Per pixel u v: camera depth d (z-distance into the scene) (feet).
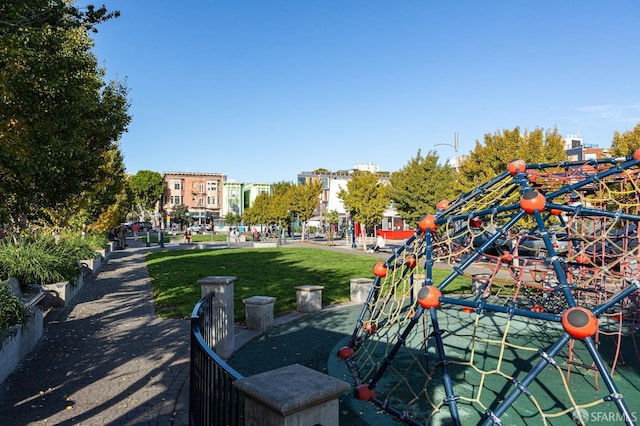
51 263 38.86
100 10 21.45
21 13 19.54
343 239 159.63
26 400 18.11
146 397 18.43
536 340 27.61
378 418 16.89
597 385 19.85
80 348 25.39
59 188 26.17
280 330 30.04
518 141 65.77
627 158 23.32
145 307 37.09
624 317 28.27
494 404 18.03
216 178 292.20
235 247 116.16
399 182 99.50
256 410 8.70
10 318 22.36
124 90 40.57
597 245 34.01
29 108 21.30
